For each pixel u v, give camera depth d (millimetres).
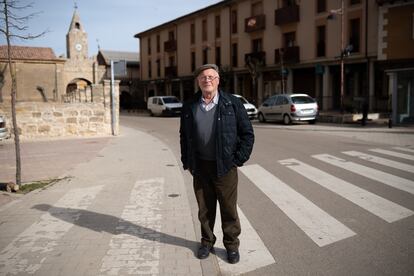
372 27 24906
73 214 5785
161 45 49469
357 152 11281
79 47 52062
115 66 17172
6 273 3898
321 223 5219
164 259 4188
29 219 5574
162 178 8289
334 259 4109
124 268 3984
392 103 19328
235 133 4008
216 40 39438
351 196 6488
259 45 34406
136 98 56375
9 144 14477
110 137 16797
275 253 4301
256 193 6844
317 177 8008
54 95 39969
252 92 35688
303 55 29766
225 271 3902
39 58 39031
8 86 37531
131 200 6535
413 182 7418
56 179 8250
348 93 28156
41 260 4191
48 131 16219
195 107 4059
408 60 21875
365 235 4754
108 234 4938
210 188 4219
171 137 16969
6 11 7172
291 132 17359
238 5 36062
